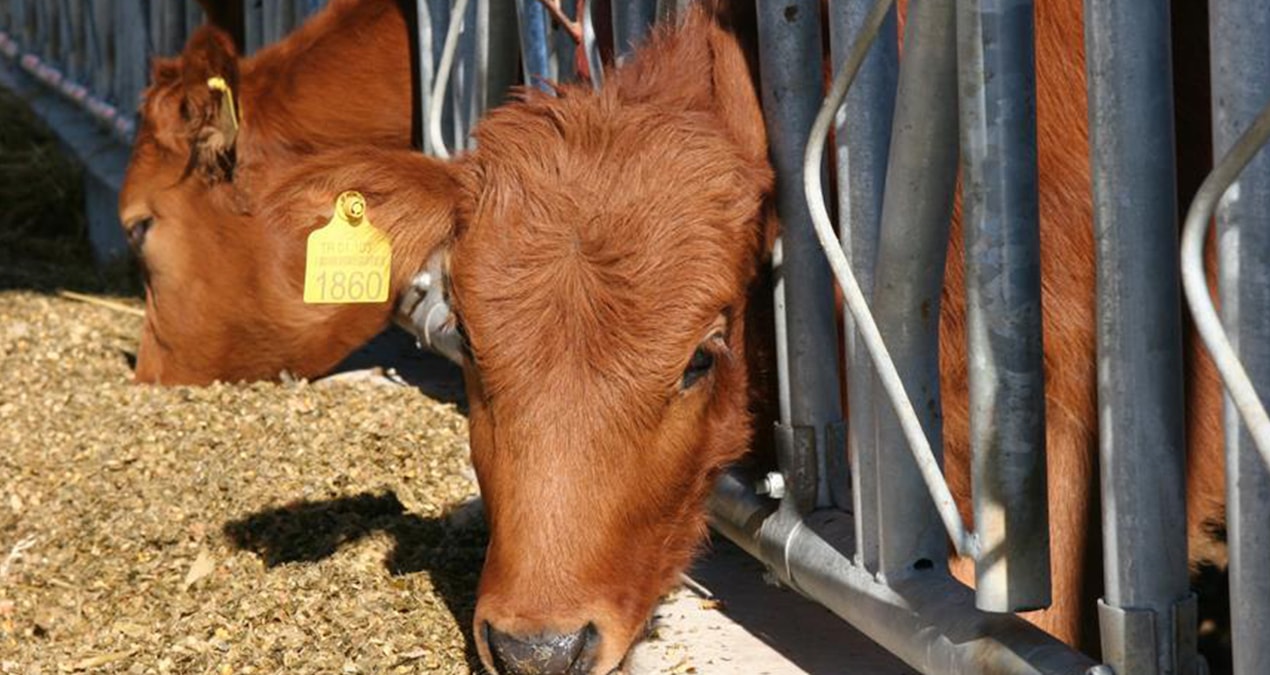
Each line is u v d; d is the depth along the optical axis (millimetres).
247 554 4199
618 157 3148
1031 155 2635
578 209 3082
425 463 4859
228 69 5766
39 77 11906
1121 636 2486
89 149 9781
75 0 11086
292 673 3457
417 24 5969
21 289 8055
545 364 3016
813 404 3367
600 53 4324
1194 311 2012
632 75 3430
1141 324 2443
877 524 3059
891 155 2840
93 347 6730
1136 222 2428
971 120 2621
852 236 3141
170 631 3721
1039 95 3363
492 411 3090
